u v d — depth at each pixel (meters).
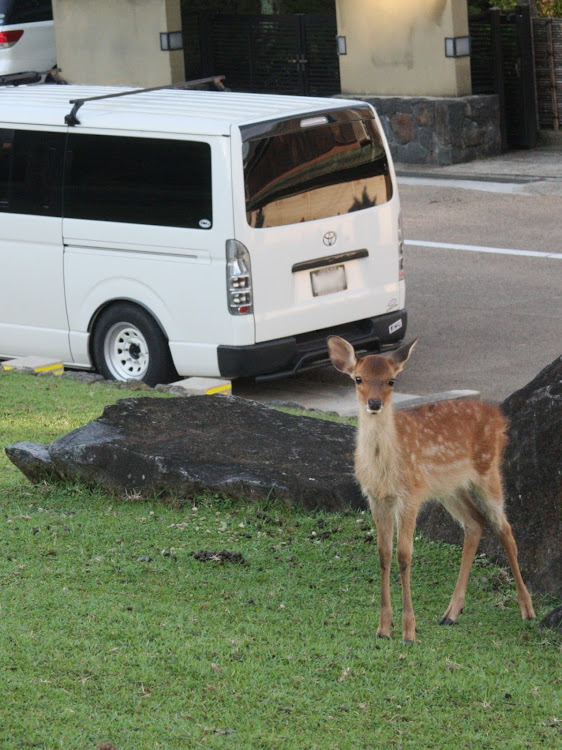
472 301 18.36
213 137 13.59
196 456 9.98
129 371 14.91
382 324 15.09
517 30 28.41
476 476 7.82
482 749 6.03
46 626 7.24
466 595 8.28
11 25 31.39
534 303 18.05
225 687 6.54
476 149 28.44
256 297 13.84
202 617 7.56
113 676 6.60
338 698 6.48
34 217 15.05
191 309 14.11
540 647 7.34
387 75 29.12
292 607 7.86
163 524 9.29
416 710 6.41
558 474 8.39
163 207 14.06
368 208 14.80
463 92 28.12
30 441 11.28
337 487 9.68
